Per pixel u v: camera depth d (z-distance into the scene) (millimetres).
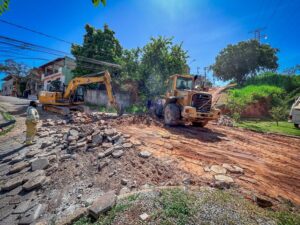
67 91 14945
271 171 4672
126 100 21219
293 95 19953
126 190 3621
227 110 16688
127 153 5449
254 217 2605
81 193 3770
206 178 4035
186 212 2646
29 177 4559
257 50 29703
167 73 18438
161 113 11891
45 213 3316
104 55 22734
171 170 4406
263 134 9531
